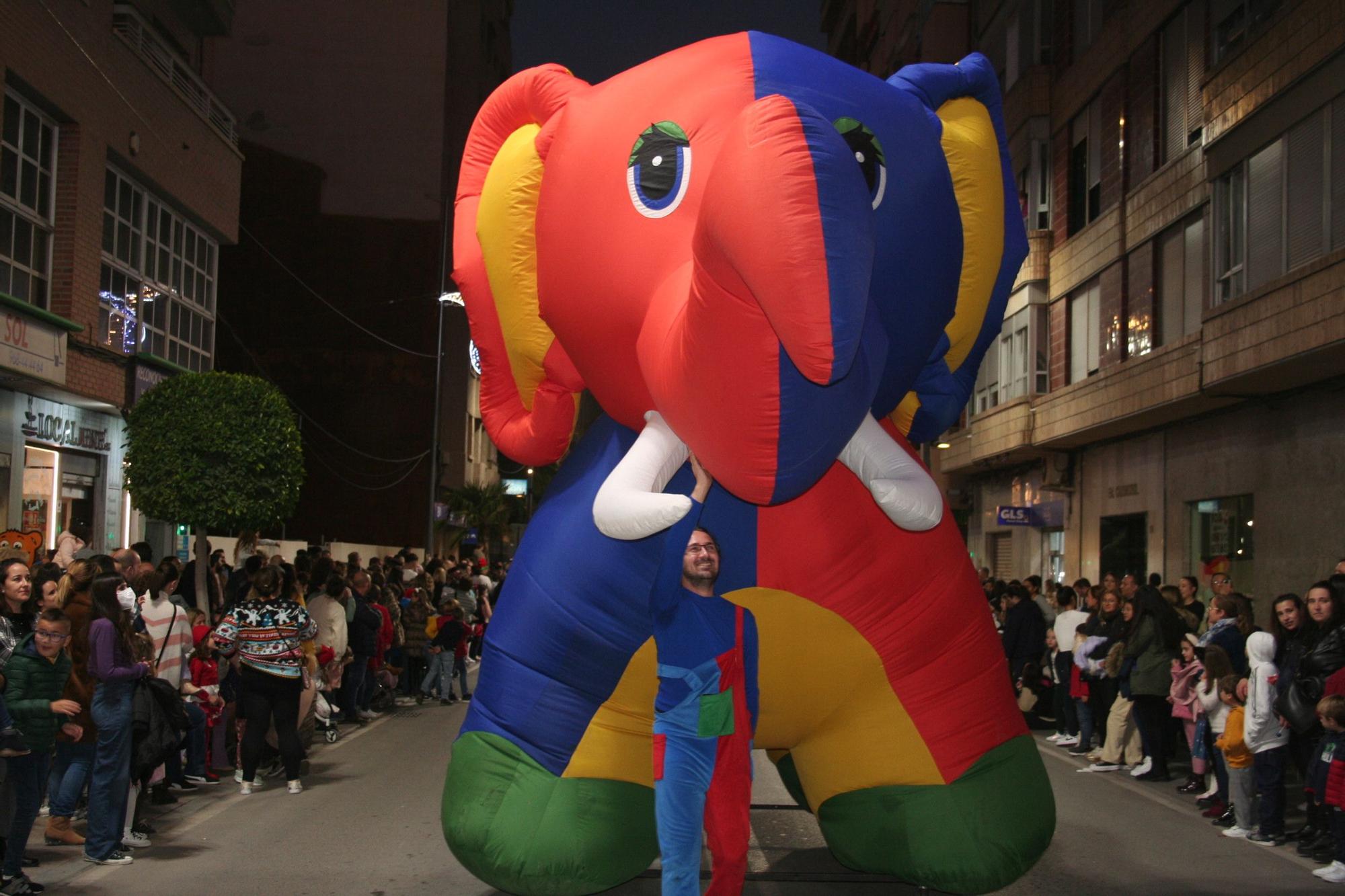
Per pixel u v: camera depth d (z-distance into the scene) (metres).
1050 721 14.20
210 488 12.62
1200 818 8.77
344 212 40.75
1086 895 6.52
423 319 40.44
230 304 40.34
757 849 7.34
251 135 40.91
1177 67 18.41
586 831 5.26
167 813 8.43
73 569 7.07
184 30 24.28
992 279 5.53
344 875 6.74
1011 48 26.38
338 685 12.02
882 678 5.25
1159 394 17.62
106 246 18.75
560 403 5.93
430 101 41.31
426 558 29.44
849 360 3.74
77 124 17.25
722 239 3.78
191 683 9.12
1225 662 8.92
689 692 4.84
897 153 4.91
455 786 5.45
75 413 17.95
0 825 6.00
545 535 5.46
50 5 16.38
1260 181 15.01
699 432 4.31
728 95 4.86
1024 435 23.34
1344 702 6.96
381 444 39.97
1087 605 14.92
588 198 5.00
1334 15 13.25
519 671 5.39
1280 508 15.70
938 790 5.27
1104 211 20.91
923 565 5.23
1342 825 6.87
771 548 5.02
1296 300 13.60
